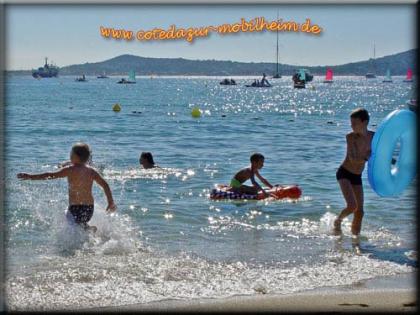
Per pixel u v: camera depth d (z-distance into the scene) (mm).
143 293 14461
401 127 21047
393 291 14750
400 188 21719
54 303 13656
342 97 187625
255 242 19938
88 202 20391
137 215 23797
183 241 19906
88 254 18000
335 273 16438
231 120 85438
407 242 19984
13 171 34625
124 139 55531
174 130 66250
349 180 21172
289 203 26781
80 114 92688
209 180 32594
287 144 52062
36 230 20828
